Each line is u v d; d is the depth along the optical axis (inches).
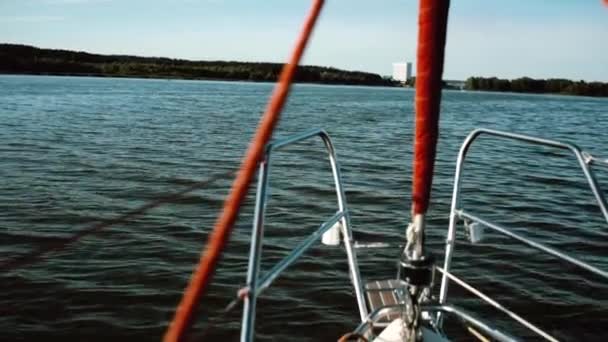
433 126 86.0
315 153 992.9
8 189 629.3
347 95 4185.5
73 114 1712.6
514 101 3964.1
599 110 2930.6
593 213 577.3
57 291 355.6
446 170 848.9
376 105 2696.9
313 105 2568.9
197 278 55.2
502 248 448.1
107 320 322.0
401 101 3225.9
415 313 111.4
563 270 405.7
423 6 77.6
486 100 3969.0
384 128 1525.6
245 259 419.5
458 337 305.4
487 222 156.6
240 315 330.3
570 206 609.3
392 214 564.7
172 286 370.3
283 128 1424.7
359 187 693.9
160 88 4347.9
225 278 382.0
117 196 618.5
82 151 950.4
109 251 432.1
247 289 93.9
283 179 730.2
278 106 54.9
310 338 310.5
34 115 1627.7
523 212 577.9
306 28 54.4
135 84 5196.9
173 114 1866.4
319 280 384.2
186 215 546.6
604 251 451.8
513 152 1096.2
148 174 756.6
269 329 318.0
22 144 1010.7
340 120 1750.7
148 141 1119.6
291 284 376.8
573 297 361.7
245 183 55.8
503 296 360.8
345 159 933.8
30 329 309.0
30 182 673.0
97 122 1491.1
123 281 375.2
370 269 405.4
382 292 162.1
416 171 92.0
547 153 1093.1
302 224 518.6
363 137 1295.5
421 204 96.6
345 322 328.2
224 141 1162.6
